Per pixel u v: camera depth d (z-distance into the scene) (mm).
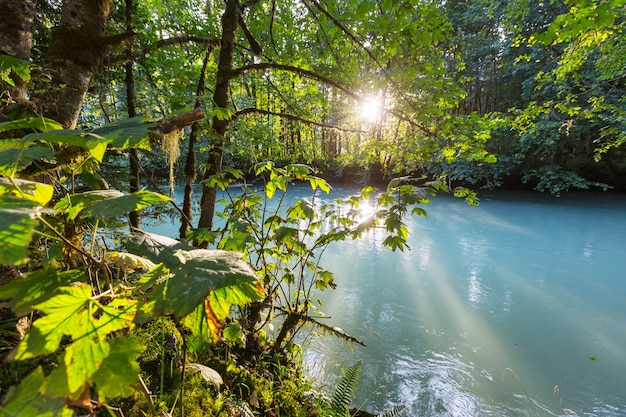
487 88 15375
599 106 6426
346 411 1880
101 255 912
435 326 4215
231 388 1844
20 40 1382
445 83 3141
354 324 4172
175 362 1563
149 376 1450
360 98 3459
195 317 658
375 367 3277
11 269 958
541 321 4418
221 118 2150
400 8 2586
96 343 496
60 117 1426
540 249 7656
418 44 2982
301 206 2186
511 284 5672
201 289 535
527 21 11203
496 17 11852
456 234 8984
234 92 5355
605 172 14023
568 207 12375
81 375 463
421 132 3744
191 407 1368
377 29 2891
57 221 866
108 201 628
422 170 15398
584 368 3445
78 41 1549
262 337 2674
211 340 674
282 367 2342
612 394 3070
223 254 669
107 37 1662
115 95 4520
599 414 2846
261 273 2438
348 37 3350
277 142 4449
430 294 5207
